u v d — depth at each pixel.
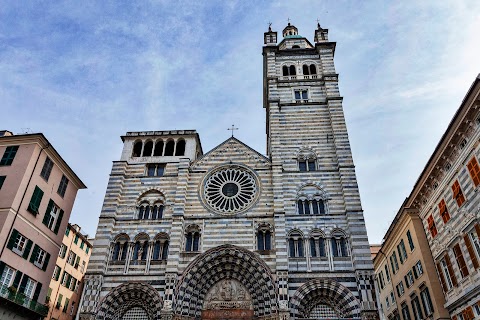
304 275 39.81
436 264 39.22
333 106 51.59
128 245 43.28
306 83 55.19
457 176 33.78
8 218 36.34
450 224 35.50
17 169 39.34
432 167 37.00
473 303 32.16
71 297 63.59
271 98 53.34
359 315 37.50
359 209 42.78
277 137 49.47
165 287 39.72
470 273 32.53
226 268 41.91
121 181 47.34
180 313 38.91
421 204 41.75
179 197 45.34
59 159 44.28
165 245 43.38
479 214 30.58
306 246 41.59
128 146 51.03
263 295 39.62
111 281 41.00
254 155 48.56
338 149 47.59
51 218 43.44
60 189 45.31
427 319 40.72
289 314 37.25
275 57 59.03
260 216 43.84
